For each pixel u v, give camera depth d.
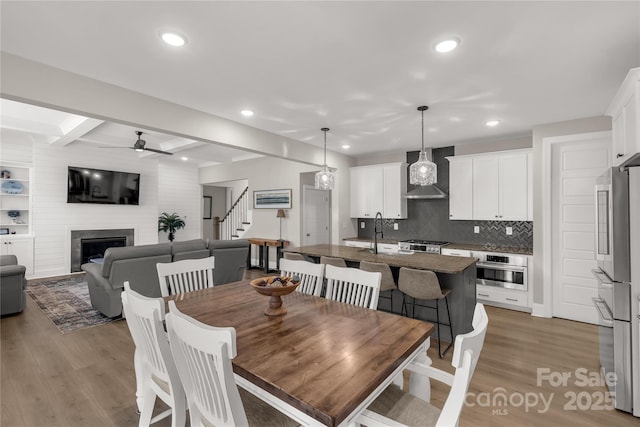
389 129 4.11
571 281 3.79
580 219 3.72
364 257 3.51
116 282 3.55
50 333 3.38
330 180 4.00
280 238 6.85
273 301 1.89
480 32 1.94
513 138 4.60
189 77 2.58
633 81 1.94
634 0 1.63
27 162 5.91
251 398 1.52
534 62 2.31
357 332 1.62
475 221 5.07
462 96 2.98
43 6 1.69
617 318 2.12
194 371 1.25
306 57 2.26
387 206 5.64
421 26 1.88
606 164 3.56
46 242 6.05
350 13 1.76
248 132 3.94
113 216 6.92
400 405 1.46
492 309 4.21
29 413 2.08
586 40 2.02
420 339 1.55
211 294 2.33
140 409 1.84
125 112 2.79
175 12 1.75
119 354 2.91
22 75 2.26
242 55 2.23
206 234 10.24
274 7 1.71
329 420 0.96
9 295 3.83
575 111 3.39
